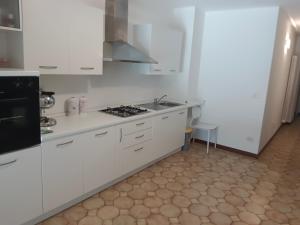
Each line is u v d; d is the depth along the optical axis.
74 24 2.28
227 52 4.14
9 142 1.79
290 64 6.02
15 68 2.04
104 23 2.89
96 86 3.12
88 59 2.46
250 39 3.88
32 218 2.05
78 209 2.42
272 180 3.29
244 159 3.99
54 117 2.65
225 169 3.56
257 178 3.33
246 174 3.43
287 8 3.66
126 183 2.99
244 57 3.98
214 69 4.33
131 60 2.86
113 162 2.76
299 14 4.01
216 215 2.46
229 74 4.18
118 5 2.81
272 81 4.06
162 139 3.57
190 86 4.31
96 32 2.49
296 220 2.45
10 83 1.73
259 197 2.84
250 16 3.83
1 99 1.70
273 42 3.67
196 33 4.14
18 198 1.92
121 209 2.47
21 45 1.97
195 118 4.56
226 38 4.12
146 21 3.65
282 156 4.22
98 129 2.48
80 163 2.37
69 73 2.31
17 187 1.89
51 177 2.13
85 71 2.46
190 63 4.15
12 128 1.79
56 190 2.20
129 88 3.65
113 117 2.82
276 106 5.01
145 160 3.30
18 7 1.88
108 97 3.32
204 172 3.42
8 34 2.10
